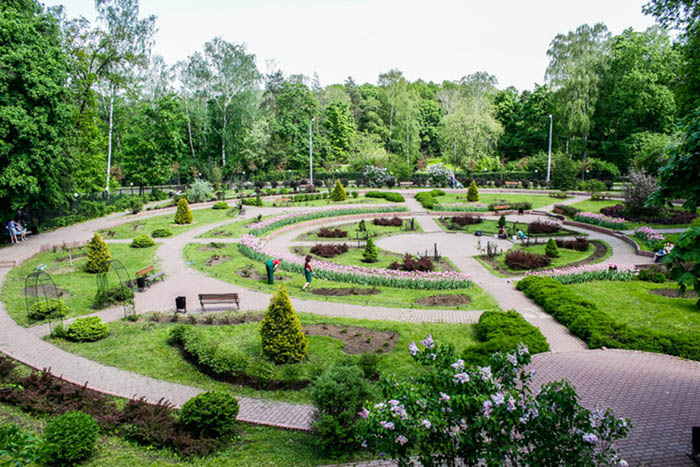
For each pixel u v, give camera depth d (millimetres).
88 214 34594
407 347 13117
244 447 8586
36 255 24469
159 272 21031
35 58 24297
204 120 61188
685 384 10383
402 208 40281
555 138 65750
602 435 5801
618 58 56312
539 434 5707
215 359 11367
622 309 16234
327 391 8664
